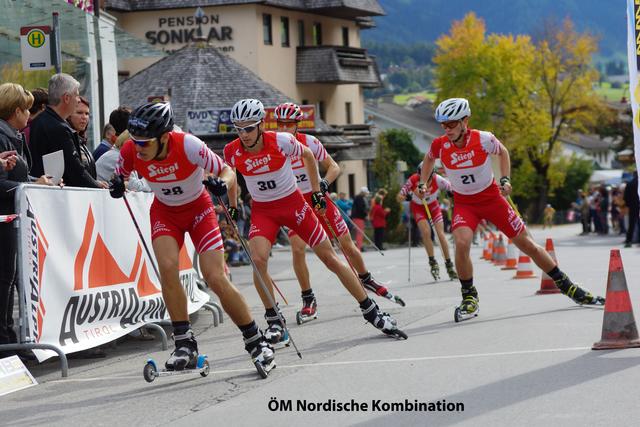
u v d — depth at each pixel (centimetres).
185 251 1173
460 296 1403
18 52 1727
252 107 938
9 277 838
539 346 848
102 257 938
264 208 977
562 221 8144
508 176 1082
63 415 663
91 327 904
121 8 4719
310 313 1154
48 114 946
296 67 5172
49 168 883
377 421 606
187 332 777
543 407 618
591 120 7862
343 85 5678
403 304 1217
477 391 675
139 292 1024
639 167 1262
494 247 2334
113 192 789
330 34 5541
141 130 731
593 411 600
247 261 2622
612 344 812
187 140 752
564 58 7650
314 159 981
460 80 7675
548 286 1329
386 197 4059
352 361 827
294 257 1150
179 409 663
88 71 2117
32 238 807
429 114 10238
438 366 778
